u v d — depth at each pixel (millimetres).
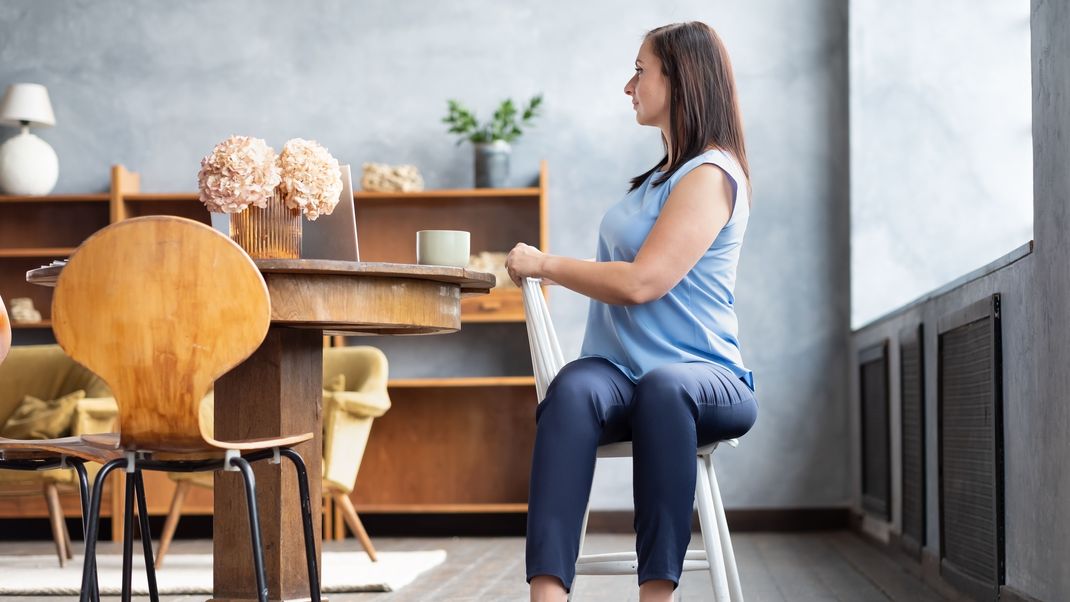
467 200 5508
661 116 2111
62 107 5699
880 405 4566
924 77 4965
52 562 4281
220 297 1899
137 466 1979
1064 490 2348
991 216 4879
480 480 5473
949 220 4945
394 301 2328
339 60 5609
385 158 5574
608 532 5324
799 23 5445
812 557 4301
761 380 5367
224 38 5656
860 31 5086
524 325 5496
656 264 1924
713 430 1894
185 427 1913
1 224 5656
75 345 1938
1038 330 2529
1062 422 2355
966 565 3160
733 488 5328
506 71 5547
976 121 4883
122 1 5703
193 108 5648
